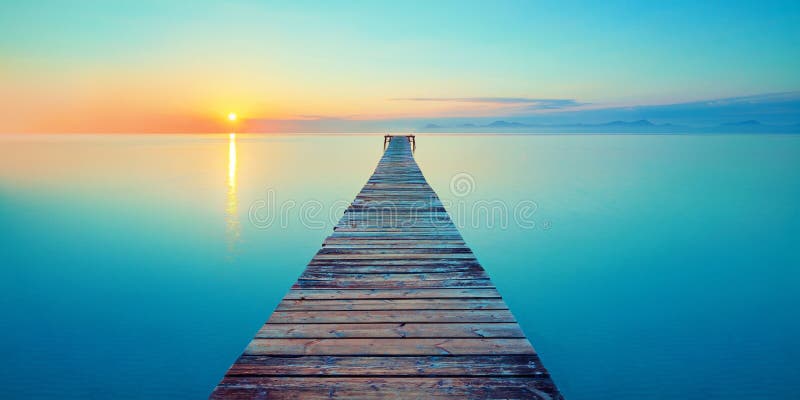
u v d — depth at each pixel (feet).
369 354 6.32
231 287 22.36
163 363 14.64
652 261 26.58
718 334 16.89
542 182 63.46
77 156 127.75
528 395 5.37
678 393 13.10
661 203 46.50
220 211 42.60
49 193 52.85
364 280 9.57
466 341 6.75
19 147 194.80
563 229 34.71
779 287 22.07
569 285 22.56
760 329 17.24
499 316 7.68
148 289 21.95
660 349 15.80
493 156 125.90
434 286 9.20
